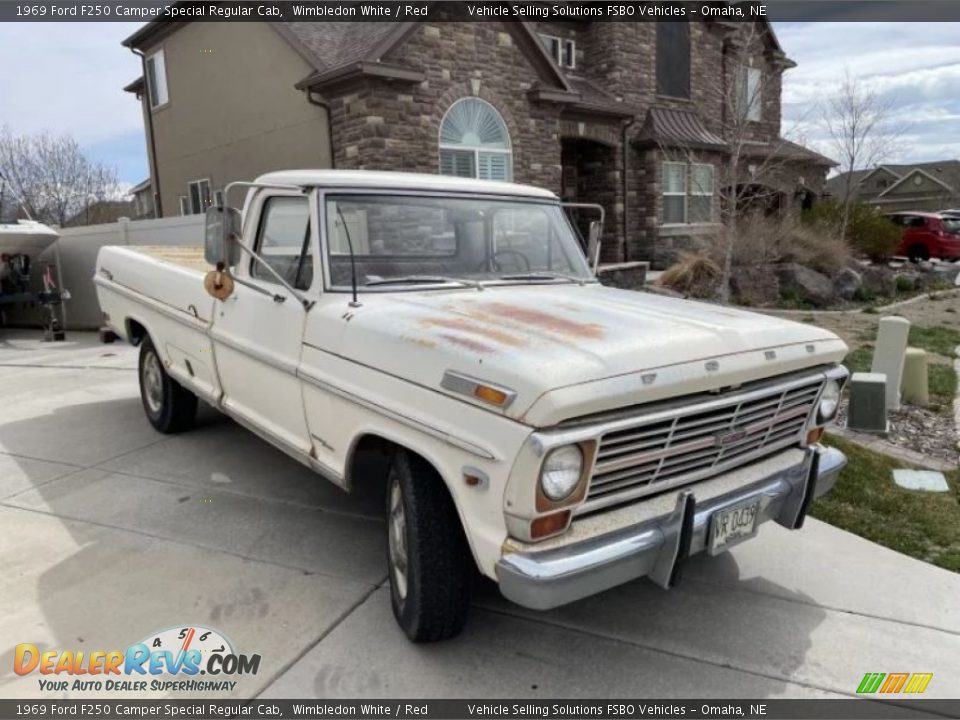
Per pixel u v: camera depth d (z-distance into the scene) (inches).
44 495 184.5
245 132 601.0
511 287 153.3
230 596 135.0
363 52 474.3
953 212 1218.6
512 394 94.8
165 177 725.9
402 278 145.6
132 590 137.1
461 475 102.3
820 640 124.2
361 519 168.1
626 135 684.1
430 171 497.0
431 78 491.2
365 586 138.7
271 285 153.8
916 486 194.1
